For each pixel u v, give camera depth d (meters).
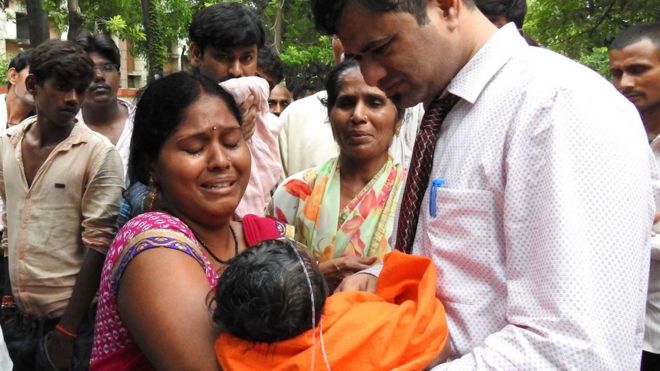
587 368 1.25
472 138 1.50
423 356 1.41
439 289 1.54
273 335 1.35
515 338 1.33
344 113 2.57
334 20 1.53
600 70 11.30
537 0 9.69
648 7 8.20
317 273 1.41
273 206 2.74
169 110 1.66
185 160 1.66
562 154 1.34
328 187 2.64
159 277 1.48
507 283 1.42
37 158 3.17
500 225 1.47
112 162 3.14
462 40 1.55
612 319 1.28
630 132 1.37
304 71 12.47
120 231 1.63
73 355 3.03
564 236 1.30
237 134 1.72
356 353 1.37
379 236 2.55
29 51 4.36
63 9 12.71
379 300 1.53
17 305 3.21
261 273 1.34
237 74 3.28
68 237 3.15
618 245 1.30
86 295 3.01
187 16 12.98
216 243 1.79
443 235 1.53
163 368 1.46
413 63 1.53
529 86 1.44
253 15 3.35
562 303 1.28
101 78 3.79
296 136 3.60
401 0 1.46
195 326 1.45
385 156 2.68
